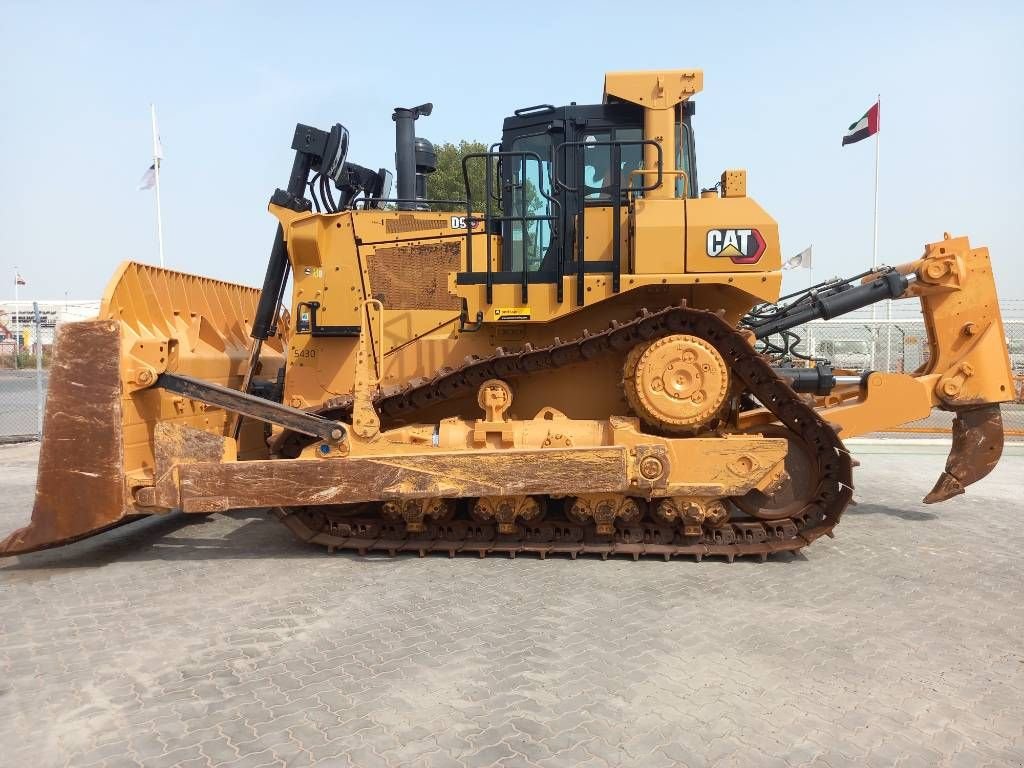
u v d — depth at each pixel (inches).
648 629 152.9
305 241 238.1
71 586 184.1
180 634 152.0
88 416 191.0
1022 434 482.3
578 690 125.7
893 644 145.9
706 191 233.5
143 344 197.3
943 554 210.5
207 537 234.1
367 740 110.1
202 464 195.0
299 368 245.8
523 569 195.3
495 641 146.8
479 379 213.0
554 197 221.1
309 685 128.2
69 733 113.0
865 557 207.2
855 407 226.1
